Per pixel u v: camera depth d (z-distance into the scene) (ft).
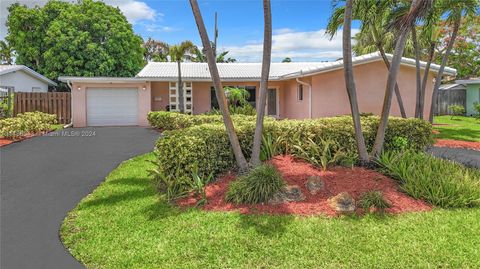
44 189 23.95
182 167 20.92
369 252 13.99
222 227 16.43
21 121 48.96
